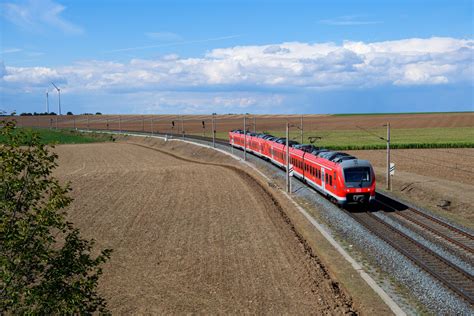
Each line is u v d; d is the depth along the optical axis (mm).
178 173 65188
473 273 22141
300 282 22609
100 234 33906
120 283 24188
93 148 117000
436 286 20750
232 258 27078
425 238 28125
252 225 34500
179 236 32594
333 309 19359
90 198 47906
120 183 57562
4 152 12820
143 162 87250
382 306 19047
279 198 43688
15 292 11930
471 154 77062
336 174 37000
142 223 36781
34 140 13555
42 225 12789
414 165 64188
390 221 32750
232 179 58344
